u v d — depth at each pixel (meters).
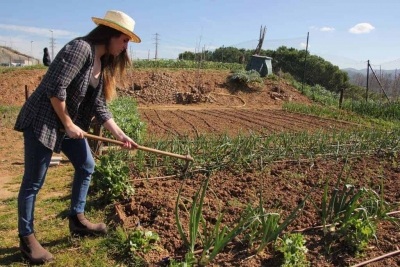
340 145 6.62
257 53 29.62
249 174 5.25
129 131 6.99
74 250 3.33
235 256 3.15
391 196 4.61
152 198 4.21
